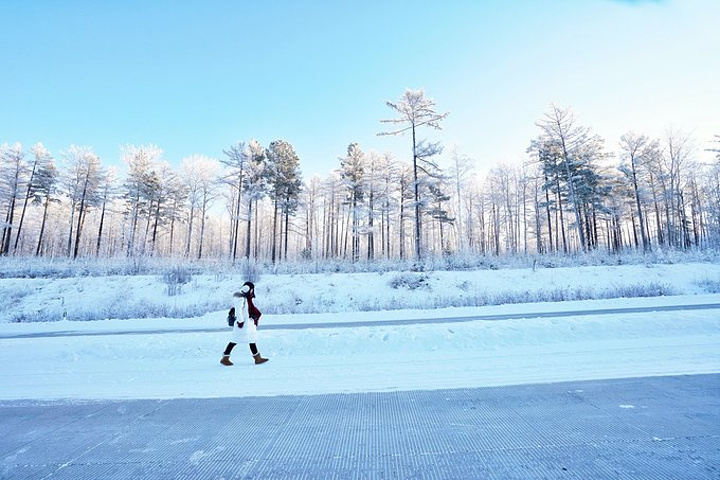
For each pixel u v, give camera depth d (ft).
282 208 139.85
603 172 120.16
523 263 78.84
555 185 117.91
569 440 10.78
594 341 24.03
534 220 164.45
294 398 15.70
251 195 118.73
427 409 13.83
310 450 10.77
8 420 13.91
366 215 128.16
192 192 141.28
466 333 25.96
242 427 12.71
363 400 15.11
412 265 75.72
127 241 145.48
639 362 19.03
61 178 132.26
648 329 25.72
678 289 56.90
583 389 15.33
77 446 11.51
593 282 63.67
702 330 25.44
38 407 15.37
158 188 135.85
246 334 22.17
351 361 21.81
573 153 109.60
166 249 161.38
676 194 137.49
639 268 67.87
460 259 79.30
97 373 20.80
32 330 38.01
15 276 71.05
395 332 26.81
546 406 13.62
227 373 20.21
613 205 134.31
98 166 134.82
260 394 16.40
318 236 193.36
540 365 19.30
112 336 30.40
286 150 130.11
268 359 23.20
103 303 58.23
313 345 25.30
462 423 12.37
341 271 76.13
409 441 11.14
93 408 15.12
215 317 45.39
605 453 9.90
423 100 87.56
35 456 10.87
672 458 9.52
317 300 59.06
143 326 39.27
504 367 19.22
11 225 126.41
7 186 130.21
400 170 136.26
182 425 13.04
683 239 145.38
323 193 171.01
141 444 11.55
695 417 12.12
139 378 19.61
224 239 239.91
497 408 13.62
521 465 9.43
